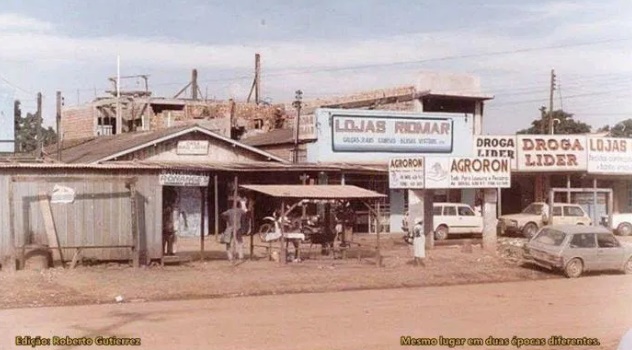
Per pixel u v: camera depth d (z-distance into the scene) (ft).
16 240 84.74
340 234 108.06
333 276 85.92
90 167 88.22
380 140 144.77
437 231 132.67
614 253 96.17
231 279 81.30
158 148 131.75
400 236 135.54
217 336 54.44
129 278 79.82
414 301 72.95
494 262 102.01
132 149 129.08
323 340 53.88
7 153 140.56
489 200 113.60
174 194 131.03
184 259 94.38
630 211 162.61
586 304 72.33
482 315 65.82
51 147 178.91
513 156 147.02
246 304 69.05
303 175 132.26
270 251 100.22
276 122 188.65
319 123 139.95
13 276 78.95
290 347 51.34
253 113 187.73
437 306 70.23
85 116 202.39
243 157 139.44
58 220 86.28
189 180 112.37
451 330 58.80
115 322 59.21
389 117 145.48
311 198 92.99
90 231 87.40
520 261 102.99
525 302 73.41
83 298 69.41
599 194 159.22
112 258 88.63
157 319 60.70
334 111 141.08
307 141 142.92
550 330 59.57
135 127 195.83
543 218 138.51
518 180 162.40
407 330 58.39
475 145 146.10
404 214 143.74
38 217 85.56
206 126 177.27
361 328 58.75
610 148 151.43
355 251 108.47
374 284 82.99
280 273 86.48
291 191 94.89
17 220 84.79
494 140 147.23
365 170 134.00
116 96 205.05
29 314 62.23
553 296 77.66
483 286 84.94
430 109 169.68
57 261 86.28
